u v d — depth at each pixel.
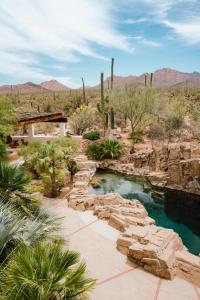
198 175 14.37
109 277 5.47
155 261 5.55
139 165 19.42
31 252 3.79
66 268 3.63
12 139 22.03
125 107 26.91
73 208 9.45
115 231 7.63
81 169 16.95
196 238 9.78
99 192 14.82
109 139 23.00
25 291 3.33
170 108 29.98
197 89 80.88
